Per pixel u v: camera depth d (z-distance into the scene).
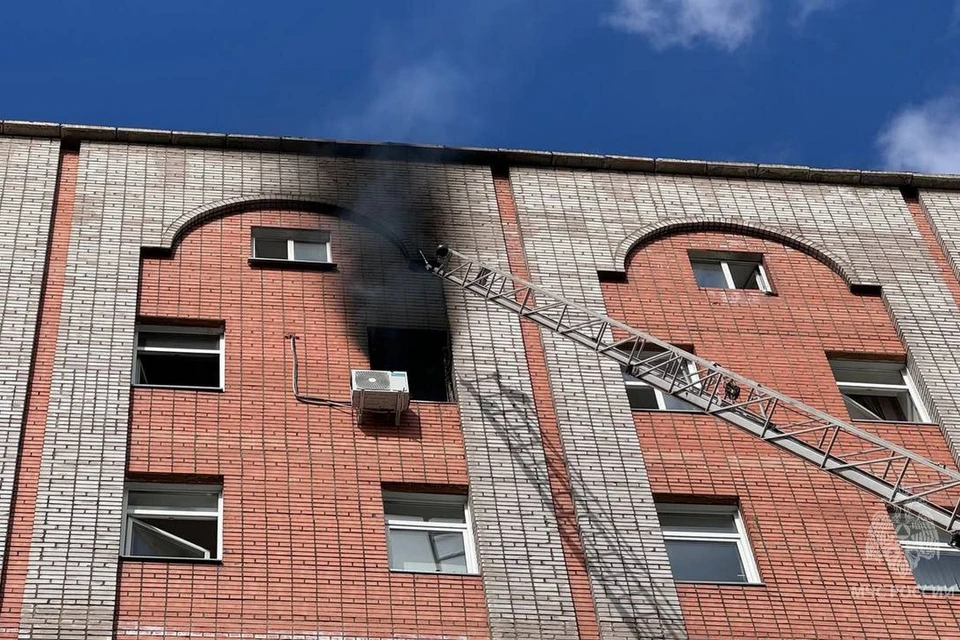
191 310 27.84
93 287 27.70
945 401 28.44
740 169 33.53
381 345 28.27
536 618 23.36
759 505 25.78
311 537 23.94
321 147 32.03
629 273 30.53
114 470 24.31
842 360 29.59
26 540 23.08
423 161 32.34
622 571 24.19
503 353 27.92
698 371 27.89
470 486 25.20
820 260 31.78
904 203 33.66
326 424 25.86
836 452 27.27
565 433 26.38
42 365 26.02
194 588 22.86
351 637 22.69
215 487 24.70
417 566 24.38
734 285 31.58
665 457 26.30
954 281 31.59
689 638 23.45
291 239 30.30
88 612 22.25
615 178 32.91
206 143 31.72
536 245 30.67
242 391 26.20
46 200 29.52
